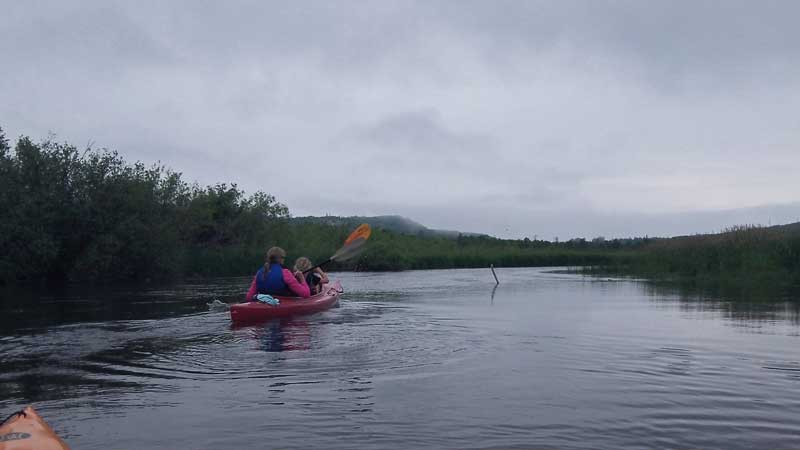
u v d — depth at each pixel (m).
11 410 4.80
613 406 4.83
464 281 22.81
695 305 12.63
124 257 24.88
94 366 6.37
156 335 8.38
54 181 23.34
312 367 6.25
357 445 3.94
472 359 6.67
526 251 44.06
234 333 8.53
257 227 33.59
